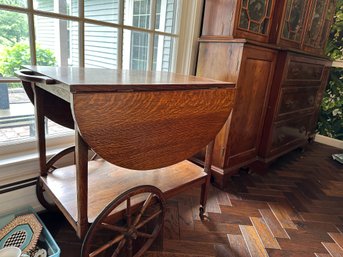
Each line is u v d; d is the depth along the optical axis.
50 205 1.35
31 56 1.26
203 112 1.13
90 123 0.77
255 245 1.34
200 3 1.82
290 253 1.30
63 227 1.35
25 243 1.08
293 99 2.22
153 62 1.84
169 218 1.50
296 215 1.64
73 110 0.72
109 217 0.97
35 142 1.35
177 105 1.01
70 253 1.19
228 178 1.93
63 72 0.99
